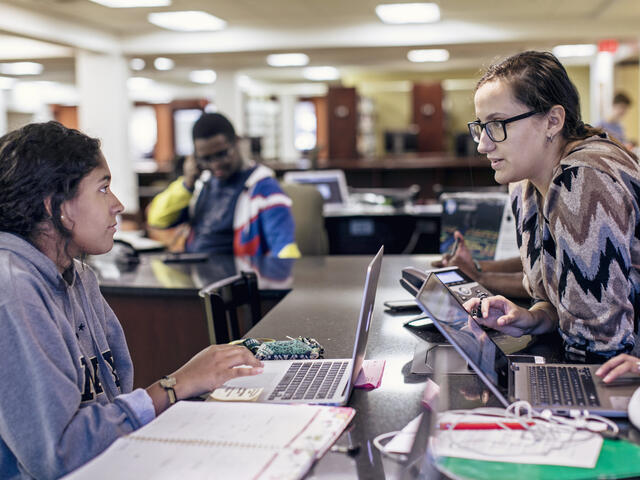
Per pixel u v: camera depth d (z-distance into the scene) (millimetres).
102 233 1320
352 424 1195
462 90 15859
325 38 9023
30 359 1142
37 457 1134
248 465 989
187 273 2982
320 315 2084
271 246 3611
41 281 1245
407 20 8742
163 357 2910
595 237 1360
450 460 997
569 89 1488
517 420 1117
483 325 1648
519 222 1771
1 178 1250
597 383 1256
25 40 10094
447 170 9688
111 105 9438
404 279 1993
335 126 11773
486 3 7781
